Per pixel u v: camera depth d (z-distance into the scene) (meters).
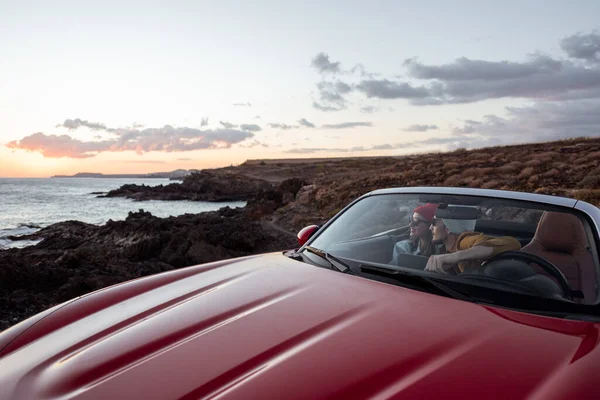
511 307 1.81
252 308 1.86
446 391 1.21
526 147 43.81
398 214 2.71
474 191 2.62
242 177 107.56
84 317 2.08
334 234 2.80
